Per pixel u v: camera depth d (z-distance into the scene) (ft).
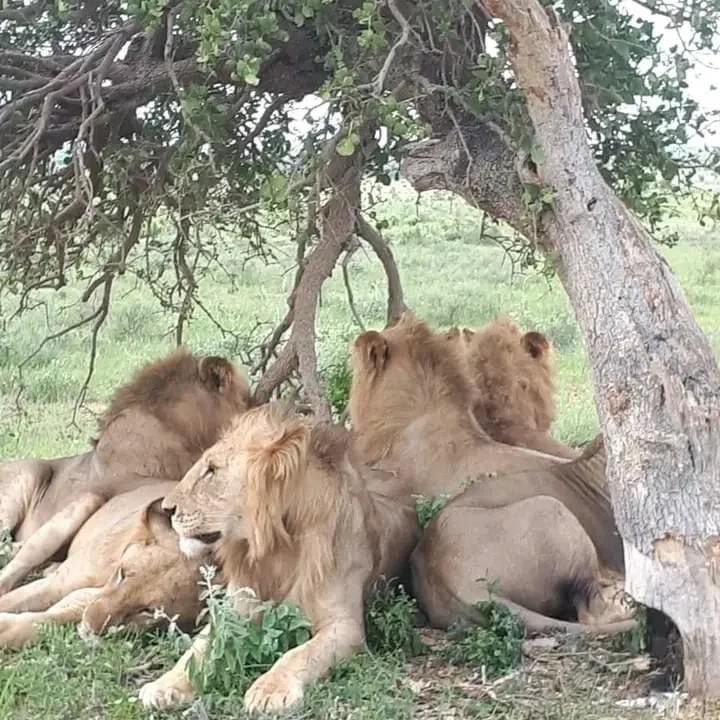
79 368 45.80
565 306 57.72
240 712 15.69
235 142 23.85
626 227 16.92
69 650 17.71
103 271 26.63
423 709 15.97
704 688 15.49
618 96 19.45
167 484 21.68
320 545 17.29
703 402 15.93
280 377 26.30
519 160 17.58
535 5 16.83
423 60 20.83
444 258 73.36
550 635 18.19
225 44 18.21
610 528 20.49
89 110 23.06
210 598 16.62
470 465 21.99
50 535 21.63
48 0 22.61
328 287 63.31
